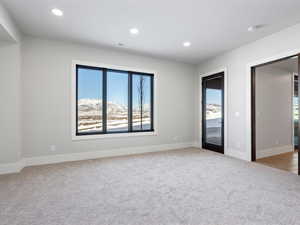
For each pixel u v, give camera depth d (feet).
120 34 11.17
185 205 6.48
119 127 14.55
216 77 15.43
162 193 7.45
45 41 11.68
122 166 11.16
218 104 15.25
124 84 14.83
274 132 14.97
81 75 13.17
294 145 16.96
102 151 13.48
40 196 7.18
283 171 10.28
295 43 9.86
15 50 10.27
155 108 15.69
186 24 9.89
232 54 13.76
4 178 9.13
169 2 7.89
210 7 8.26
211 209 6.20
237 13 8.75
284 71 15.79
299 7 8.23
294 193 7.43
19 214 5.91
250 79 12.39
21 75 11.00
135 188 7.95
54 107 11.91
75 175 9.57
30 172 10.02
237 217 5.73
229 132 13.97
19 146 10.46
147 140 15.31
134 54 14.73
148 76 15.81
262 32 10.82
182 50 13.91
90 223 5.43
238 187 8.04
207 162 12.06
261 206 6.39
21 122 10.97
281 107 15.52
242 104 12.92
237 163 11.86
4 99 10.05
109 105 14.19
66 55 12.26
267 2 7.85
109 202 6.70
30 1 7.82
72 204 6.56
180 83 16.96
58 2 7.91
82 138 12.74
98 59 13.32
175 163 11.83
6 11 8.42
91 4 8.05
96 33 11.03
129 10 8.55
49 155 11.78
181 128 17.02
